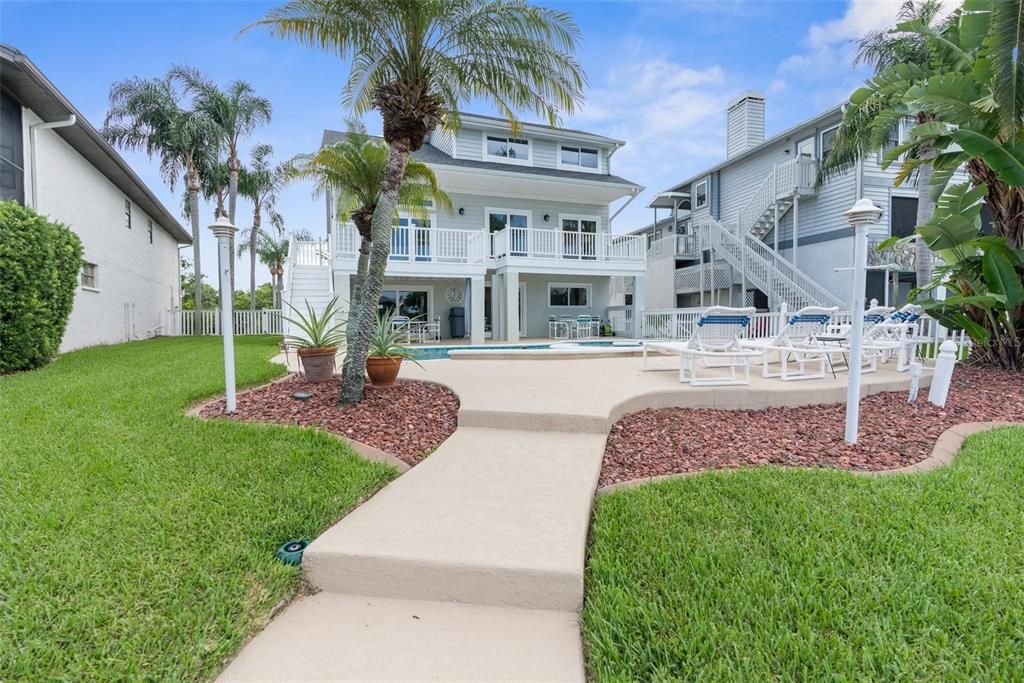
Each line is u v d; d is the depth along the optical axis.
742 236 17.95
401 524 2.64
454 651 1.92
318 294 13.87
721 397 5.27
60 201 11.27
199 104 19.86
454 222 16.64
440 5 4.82
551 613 2.18
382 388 5.75
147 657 1.82
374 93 5.50
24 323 7.12
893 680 1.68
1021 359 7.14
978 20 6.04
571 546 2.41
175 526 2.65
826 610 1.98
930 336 8.63
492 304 16.73
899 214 16.00
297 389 5.76
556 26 5.44
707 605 2.05
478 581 2.25
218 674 1.79
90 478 3.20
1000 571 2.28
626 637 1.91
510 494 3.05
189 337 17.22
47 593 2.08
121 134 18.91
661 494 3.18
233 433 4.11
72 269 8.47
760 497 3.08
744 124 19.89
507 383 5.93
